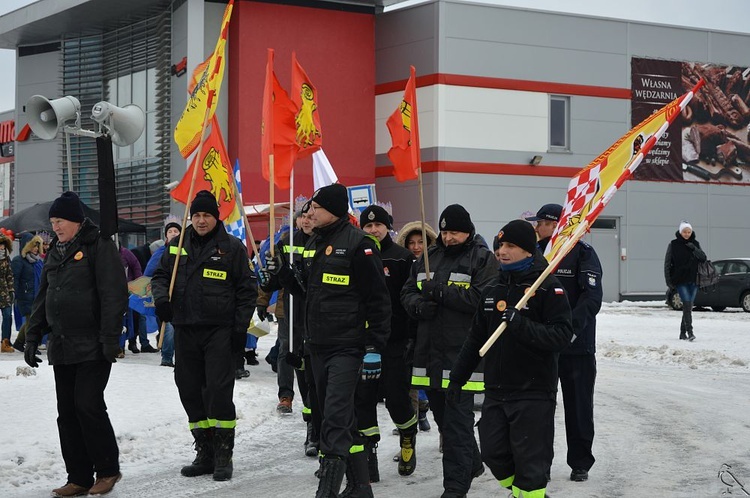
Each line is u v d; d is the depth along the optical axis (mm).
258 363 14703
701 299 27125
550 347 5180
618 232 32312
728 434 8867
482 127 30125
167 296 7172
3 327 15797
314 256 6285
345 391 6039
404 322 7137
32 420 8672
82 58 32750
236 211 12094
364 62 30641
